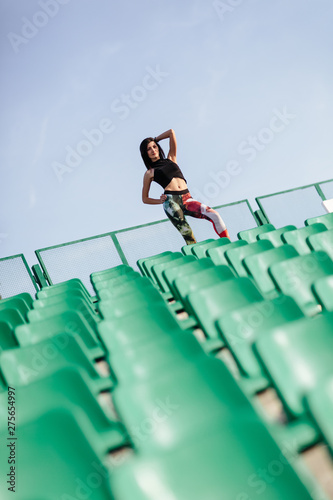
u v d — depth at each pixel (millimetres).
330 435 1400
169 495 1256
